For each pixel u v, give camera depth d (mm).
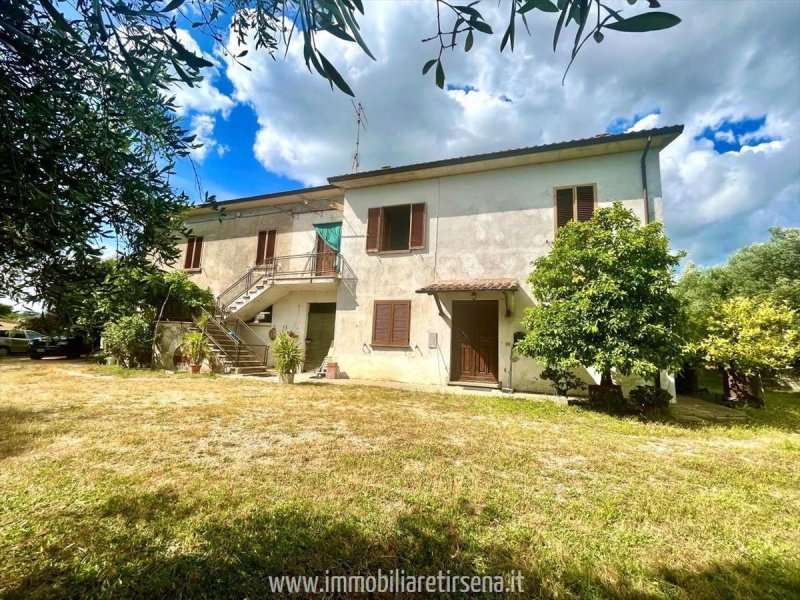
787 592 1923
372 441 4434
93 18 1188
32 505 2633
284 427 4965
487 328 9977
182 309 13195
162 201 1874
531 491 3104
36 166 1334
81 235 1544
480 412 6355
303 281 12039
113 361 12758
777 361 7336
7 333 17719
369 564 2064
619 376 8203
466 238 10383
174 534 2303
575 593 1889
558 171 9648
